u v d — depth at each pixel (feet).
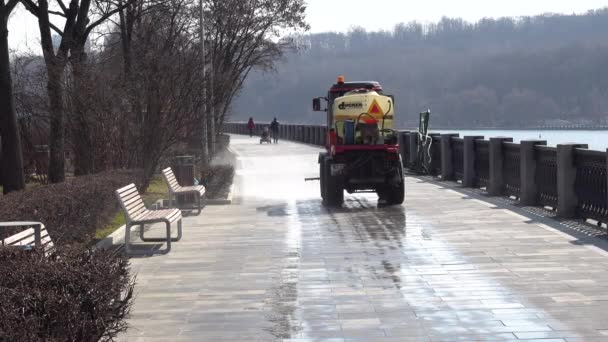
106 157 67.21
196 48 84.79
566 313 25.90
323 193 61.67
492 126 306.96
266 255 38.24
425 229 45.52
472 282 30.96
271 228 47.70
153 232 46.80
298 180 85.20
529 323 24.80
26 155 77.82
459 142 76.74
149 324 25.79
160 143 67.46
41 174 78.28
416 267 34.22
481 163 70.03
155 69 67.00
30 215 32.42
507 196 62.39
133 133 66.80
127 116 67.00
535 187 55.16
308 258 37.09
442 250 38.32
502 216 50.37
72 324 18.56
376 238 42.65
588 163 45.73
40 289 18.69
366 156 58.34
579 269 32.96
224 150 129.80
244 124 302.25
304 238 43.37
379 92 66.08
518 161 59.77
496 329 24.22
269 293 29.94
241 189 75.05
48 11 70.95
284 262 36.24
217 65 126.00
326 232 45.42
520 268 33.42
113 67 76.89
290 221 50.78
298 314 26.68
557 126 284.41
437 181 79.05
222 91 79.30
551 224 46.11
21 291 18.21
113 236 42.60
